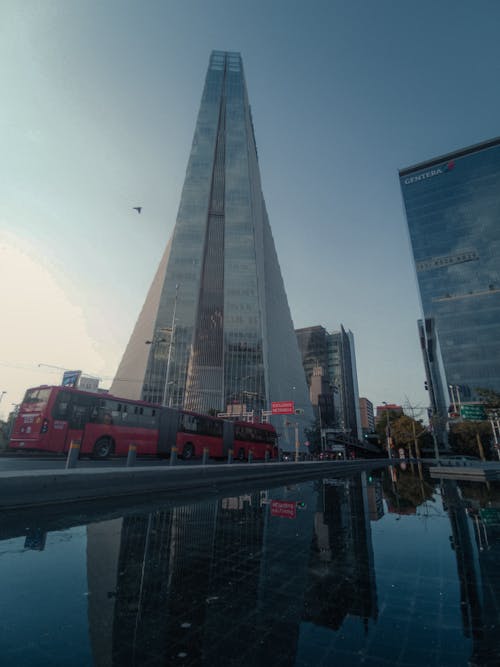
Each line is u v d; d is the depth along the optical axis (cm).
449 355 11219
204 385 6831
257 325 7450
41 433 1605
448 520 705
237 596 318
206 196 8500
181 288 7438
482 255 11862
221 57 10712
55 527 555
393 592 334
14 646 222
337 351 17712
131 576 361
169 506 810
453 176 13338
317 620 274
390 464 4641
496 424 5178
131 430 1980
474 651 229
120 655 217
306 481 1708
